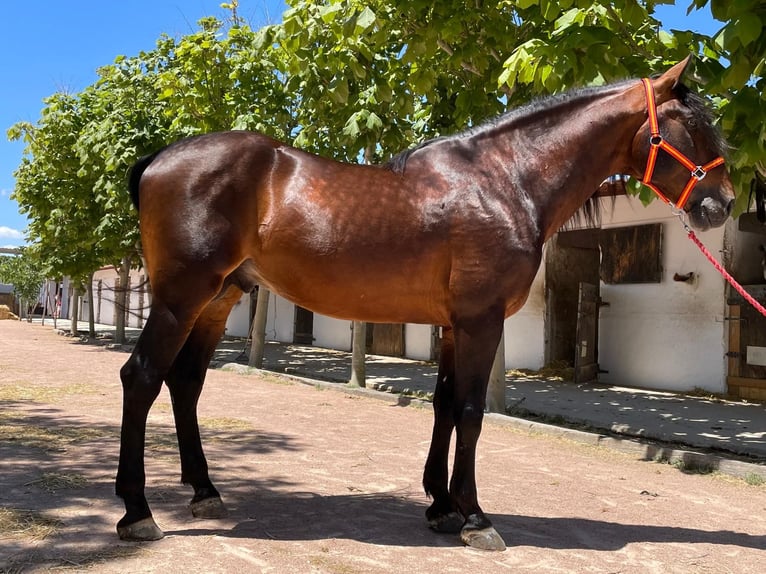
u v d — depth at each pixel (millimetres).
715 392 10656
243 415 7445
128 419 3189
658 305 11523
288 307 21984
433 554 3252
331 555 3148
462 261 3281
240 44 10773
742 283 10719
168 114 11672
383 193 3348
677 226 11242
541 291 13453
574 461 6031
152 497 3947
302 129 10102
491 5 7145
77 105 17016
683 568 3283
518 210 3375
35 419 6414
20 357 13594
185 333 3273
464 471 3354
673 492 5031
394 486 4586
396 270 3312
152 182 3330
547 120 3555
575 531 3820
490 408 8406
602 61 4977
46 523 3324
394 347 17250
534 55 5082
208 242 3229
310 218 3279
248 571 2877
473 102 7531
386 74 8188
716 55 5559
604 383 12133
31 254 21594
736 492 5160
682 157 3385
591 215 3924
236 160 3320
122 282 19641
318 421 7359
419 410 8719
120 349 17328
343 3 6570
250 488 4324
